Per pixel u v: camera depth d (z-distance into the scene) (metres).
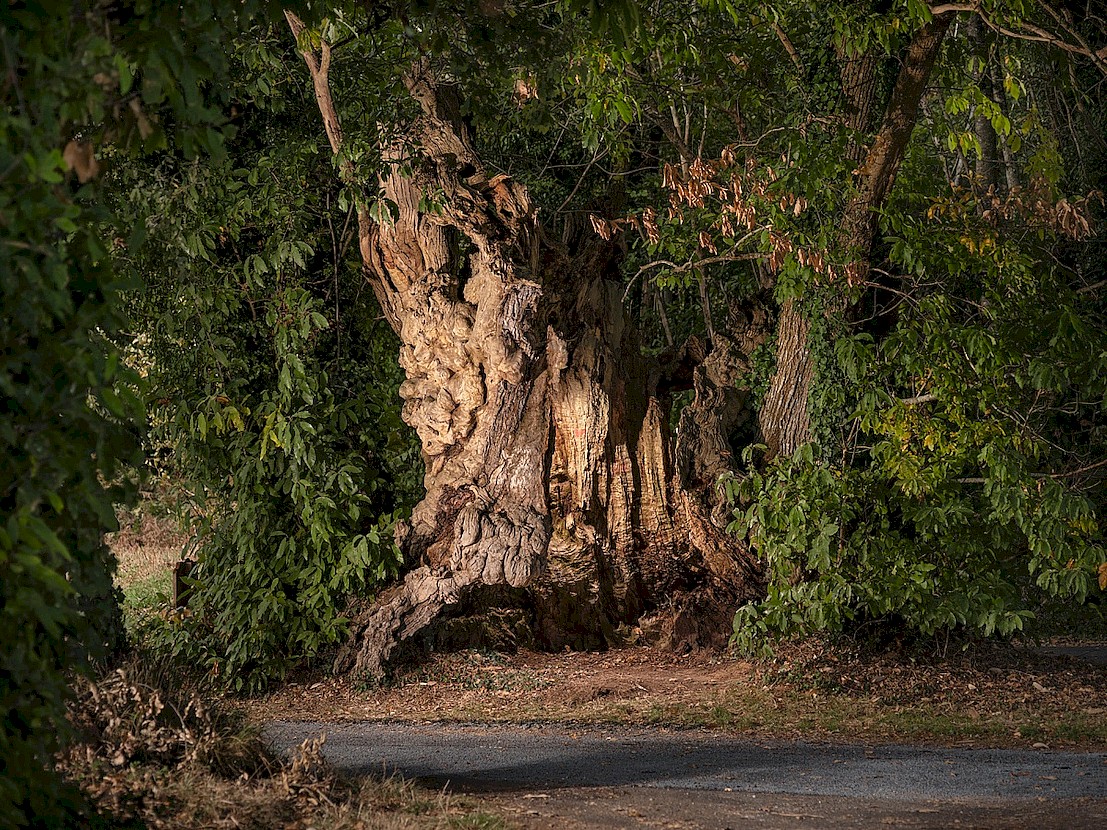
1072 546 18.12
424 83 18.47
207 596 18.88
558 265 19.30
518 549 18.02
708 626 20.02
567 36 16.27
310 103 19.52
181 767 8.60
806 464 18.16
